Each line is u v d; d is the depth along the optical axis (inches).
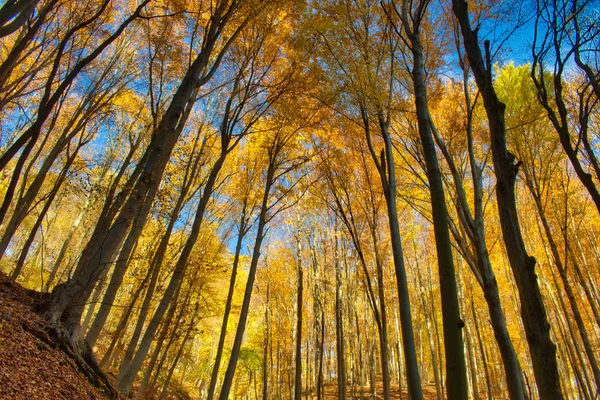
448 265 120.5
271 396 946.1
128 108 460.4
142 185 242.1
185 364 762.2
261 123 430.0
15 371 162.9
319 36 269.7
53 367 191.6
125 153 579.5
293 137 424.5
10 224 330.6
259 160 462.0
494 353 792.9
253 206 463.2
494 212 515.8
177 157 357.4
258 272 723.4
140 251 477.4
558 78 190.5
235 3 305.4
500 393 761.6
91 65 409.4
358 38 260.5
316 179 421.1
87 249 244.7
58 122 504.4
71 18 333.7
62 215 800.3
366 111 252.8
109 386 232.4
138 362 263.6
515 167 115.9
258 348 932.6
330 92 272.7
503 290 712.4
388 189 218.8
